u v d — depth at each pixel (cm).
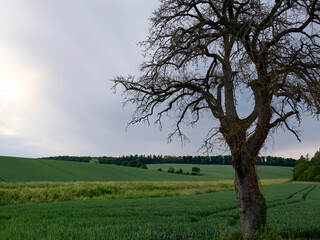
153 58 973
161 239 911
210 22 887
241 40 771
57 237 861
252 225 805
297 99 784
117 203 2250
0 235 906
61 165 8031
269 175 12988
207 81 1058
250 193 822
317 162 9875
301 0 791
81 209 1780
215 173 12925
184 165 15750
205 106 1058
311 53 861
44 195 2817
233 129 795
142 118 1109
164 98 1057
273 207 2105
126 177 7781
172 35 893
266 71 838
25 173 6181
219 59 913
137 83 1024
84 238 846
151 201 2453
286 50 858
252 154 821
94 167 8725
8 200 2552
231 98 884
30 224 1172
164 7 932
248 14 870
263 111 818
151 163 16588
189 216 1485
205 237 941
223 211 1781
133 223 1202
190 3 891
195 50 898
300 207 2114
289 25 852
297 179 10338
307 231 1121
